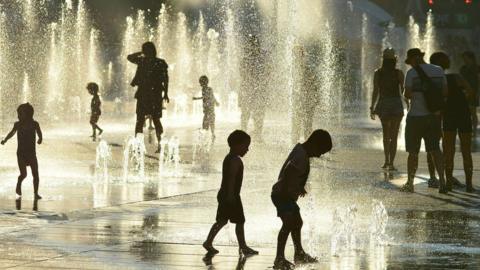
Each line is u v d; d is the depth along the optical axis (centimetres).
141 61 3816
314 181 2884
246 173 3116
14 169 3209
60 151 3909
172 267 1523
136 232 1886
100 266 1523
